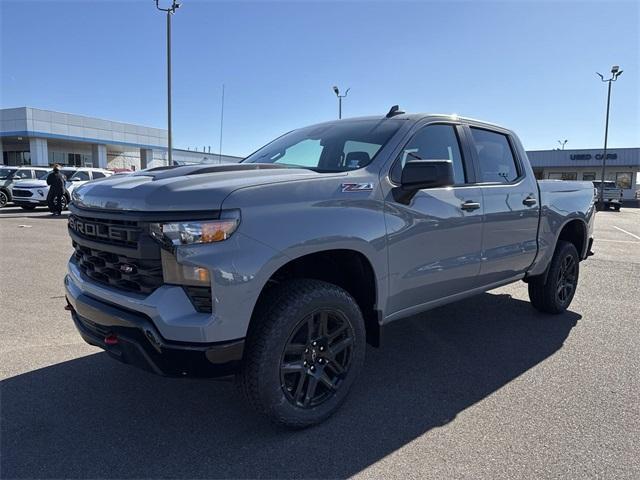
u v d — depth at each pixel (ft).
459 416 10.54
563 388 11.93
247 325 8.68
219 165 10.94
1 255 28.71
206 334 8.33
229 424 10.15
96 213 9.60
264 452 9.17
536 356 14.03
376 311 10.91
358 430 9.95
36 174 70.03
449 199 12.31
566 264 17.95
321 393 10.27
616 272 27.27
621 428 10.05
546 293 17.39
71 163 138.62
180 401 11.11
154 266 8.68
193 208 8.40
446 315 18.06
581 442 9.52
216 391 11.60
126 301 8.91
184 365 8.48
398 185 11.18
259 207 8.80
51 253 29.53
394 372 12.87
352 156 11.62
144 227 8.66
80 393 11.41
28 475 8.41
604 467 8.72
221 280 8.31
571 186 18.12
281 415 9.44
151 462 8.82
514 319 17.61
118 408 10.75
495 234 13.93
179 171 10.27
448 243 12.32
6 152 137.18
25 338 14.82
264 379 9.09
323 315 9.84
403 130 11.90
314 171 10.94
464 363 13.50
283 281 9.86
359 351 10.57
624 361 13.66
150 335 8.53
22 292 20.13
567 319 17.70
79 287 10.41
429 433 9.86
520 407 10.95
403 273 11.22
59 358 13.37
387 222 10.70
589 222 18.80
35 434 9.68
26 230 41.34
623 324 17.07
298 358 9.65
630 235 49.73
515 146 15.80
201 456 9.02
